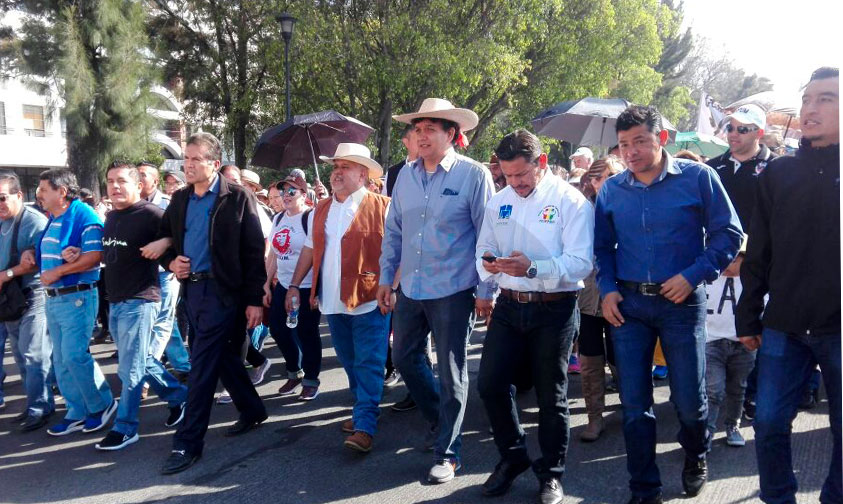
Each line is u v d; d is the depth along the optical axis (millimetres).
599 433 4242
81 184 16594
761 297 2803
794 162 2594
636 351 3152
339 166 4277
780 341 2672
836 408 2557
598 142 7945
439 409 3812
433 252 3627
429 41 16562
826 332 2514
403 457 4027
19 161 29719
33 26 15703
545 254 3219
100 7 15625
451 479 3662
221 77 18922
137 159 16781
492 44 16797
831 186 2467
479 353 6664
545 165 3303
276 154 8883
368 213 4270
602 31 19812
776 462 2701
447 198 3625
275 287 5555
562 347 3230
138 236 4164
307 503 3436
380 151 18531
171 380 4672
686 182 3072
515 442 3424
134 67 16500
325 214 4352
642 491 3150
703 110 12695
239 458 4062
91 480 3795
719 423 4453
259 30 17859
